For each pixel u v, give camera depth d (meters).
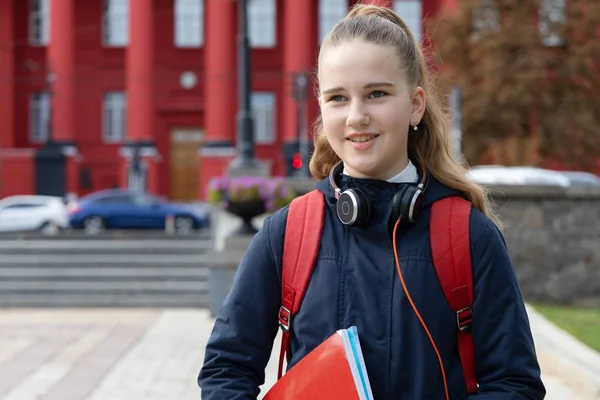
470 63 29.38
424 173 2.18
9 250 16.84
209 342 2.18
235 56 39.91
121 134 40.94
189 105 40.53
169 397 7.07
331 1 39.78
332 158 2.50
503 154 24.72
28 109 40.97
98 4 41.09
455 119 12.30
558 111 28.78
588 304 13.52
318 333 2.06
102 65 40.97
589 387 6.13
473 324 2.04
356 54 2.05
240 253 12.04
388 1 2.33
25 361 8.88
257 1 40.72
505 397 1.97
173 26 40.78
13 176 37.53
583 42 29.36
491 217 2.43
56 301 14.27
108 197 27.97
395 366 1.99
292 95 31.80
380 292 2.04
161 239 17.67
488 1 29.33
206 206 32.28
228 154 36.19
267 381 6.82
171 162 40.91
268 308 2.17
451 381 2.02
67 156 37.72
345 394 1.93
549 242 13.70
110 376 8.00
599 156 29.23
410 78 2.11
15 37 41.03
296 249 2.13
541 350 7.37
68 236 17.78
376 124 2.06
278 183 11.97
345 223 2.07
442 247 2.05
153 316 12.84
